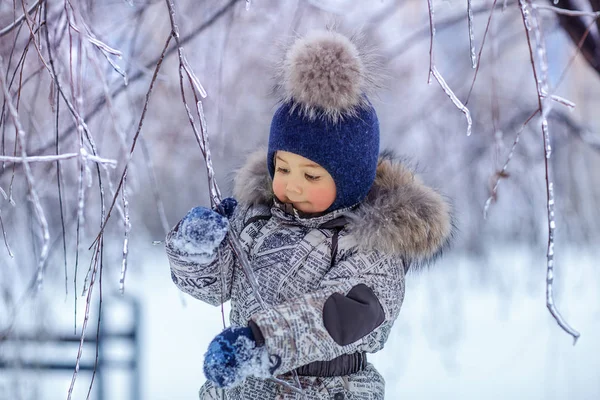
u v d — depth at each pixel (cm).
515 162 405
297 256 168
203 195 500
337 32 183
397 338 455
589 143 323
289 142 166
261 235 176
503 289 502
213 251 154
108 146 269
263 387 170
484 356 469
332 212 171
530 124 387
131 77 240
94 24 242
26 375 255
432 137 432
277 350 141
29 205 231
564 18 245
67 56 206
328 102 160
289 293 166
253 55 373
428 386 421
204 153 140
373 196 174
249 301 168
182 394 388
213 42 324
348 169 166
